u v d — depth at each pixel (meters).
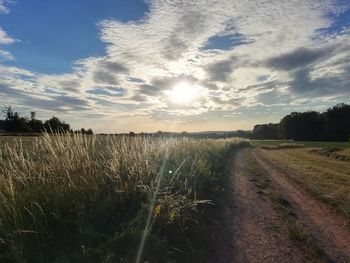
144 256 4.77
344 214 10.43
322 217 10.08
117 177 6.81
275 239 7.47
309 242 7.39
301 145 72.38
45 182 5.68
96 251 4.47
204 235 6.62
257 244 7.05
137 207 6.30
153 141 11.38
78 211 5.20
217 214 8.82
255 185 15.37
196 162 11.79
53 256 4.34
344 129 113.38
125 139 9.30
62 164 6.27
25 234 4.38
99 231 5.25
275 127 149.88
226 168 19.42
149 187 7.00
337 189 15.14
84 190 5.93
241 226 8.26
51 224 4.92
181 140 16.84
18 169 5.57
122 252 4.78
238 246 6.80
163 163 9.13
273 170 23.41
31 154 6.37
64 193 5.54
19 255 3.98
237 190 13.43
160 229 5.66
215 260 5.95
